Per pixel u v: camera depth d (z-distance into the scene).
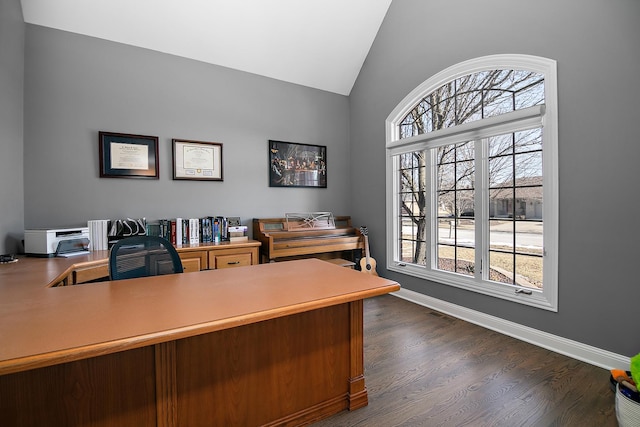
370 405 1.66
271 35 3.37
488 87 2.72
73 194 2.76
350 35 3.68
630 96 1.84
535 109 2.24
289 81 3.87
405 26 3.38
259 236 3.48
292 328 1.47
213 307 1.18
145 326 0.99
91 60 2.82
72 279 1.98
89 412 1.07
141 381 1.14
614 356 1.94
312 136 4.06
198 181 3.33
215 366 1.28
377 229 3.91
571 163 2.11
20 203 2.52
